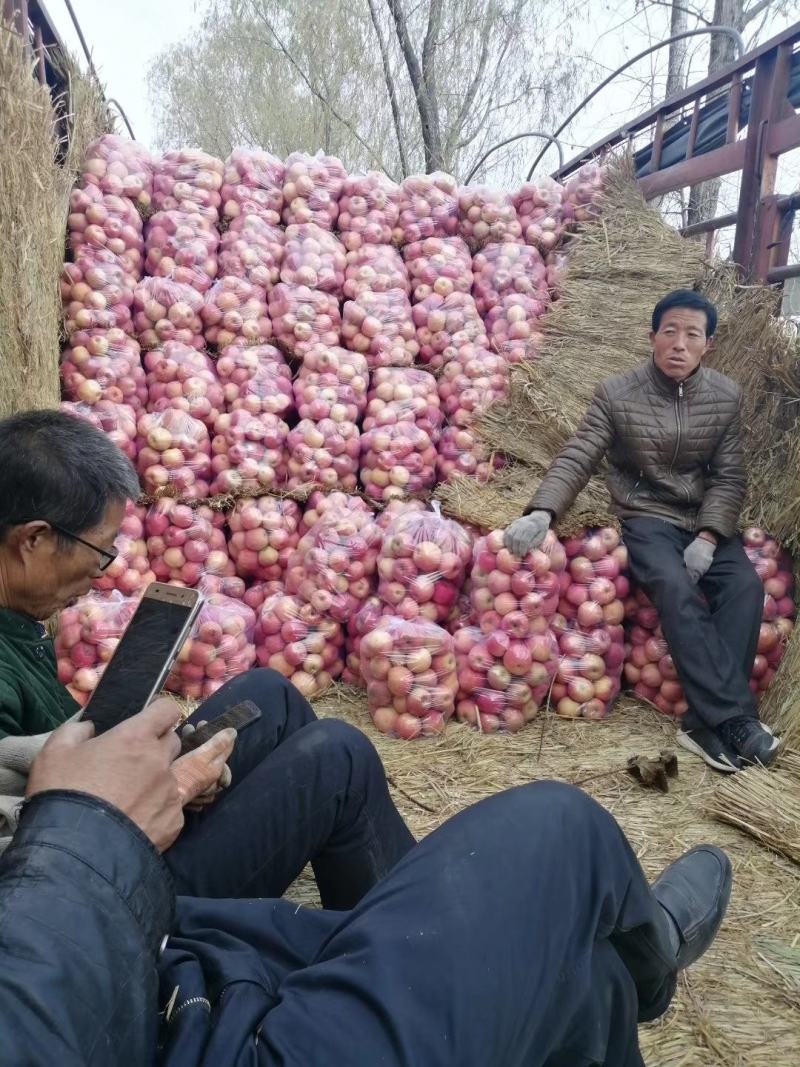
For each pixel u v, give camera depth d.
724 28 5.24
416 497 3.78
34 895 0.80
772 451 3.49
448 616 3.34
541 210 4.23
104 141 3.83
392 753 2.88
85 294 3.59
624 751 2.96
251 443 3.64
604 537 3.26
